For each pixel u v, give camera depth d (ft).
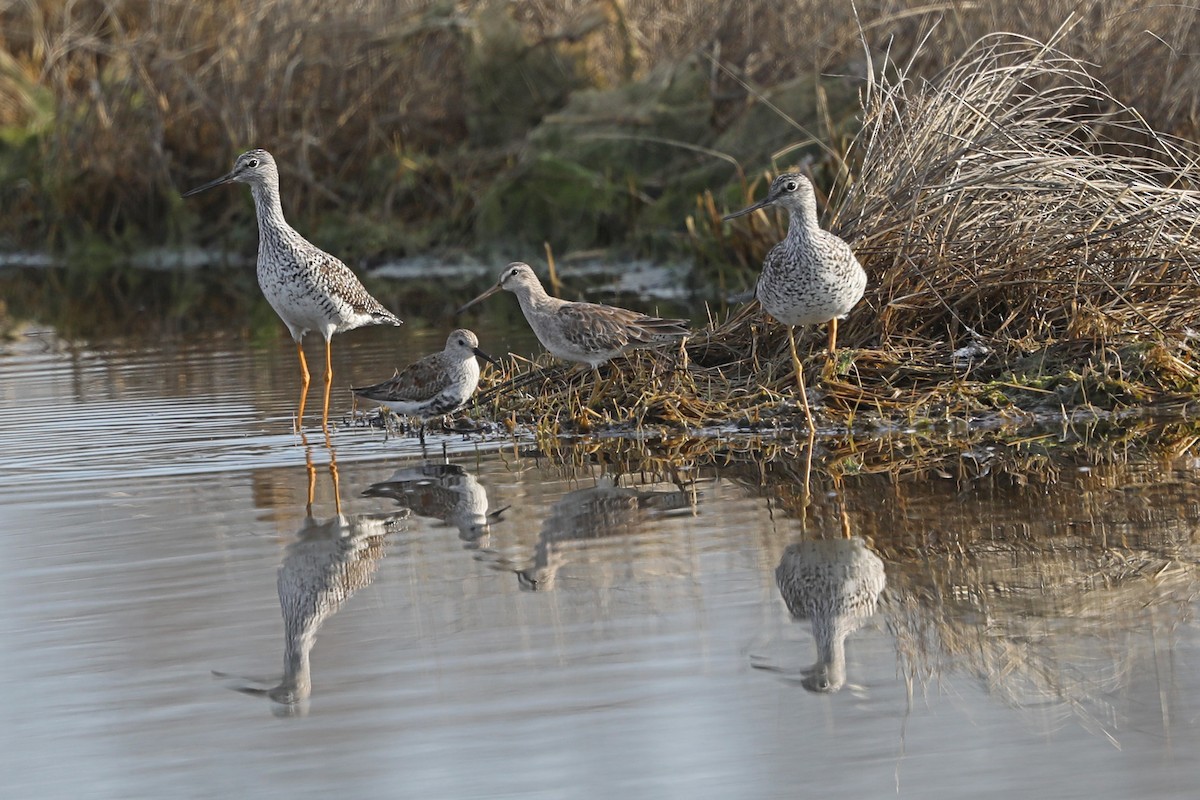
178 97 98.58
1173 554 33.94
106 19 109.60
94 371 60.54
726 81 85.81
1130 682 27.71
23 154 105.40
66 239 100.73
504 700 27.45
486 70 94.22
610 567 34.42
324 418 49.42
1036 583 32.58
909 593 32.24
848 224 50.93
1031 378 47.98
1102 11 66.95
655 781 24.27
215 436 48.34
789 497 39.47
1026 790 23.66
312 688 28.27
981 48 66.23
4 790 24.71
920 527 36.45
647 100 88.48
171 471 44.01
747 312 51.78
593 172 86.89
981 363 48.98
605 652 29.58
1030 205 50.47
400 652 29.89
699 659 29.12
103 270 95.35
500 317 71.20
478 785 24.26
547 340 49.21
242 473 43.73
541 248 86.12
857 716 26.63
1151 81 66.85
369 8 95.50
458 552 35.83
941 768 24.56
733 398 48.55
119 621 31.68
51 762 25.62
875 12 79.82
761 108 81.82
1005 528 36.17
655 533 36.83
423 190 92.43
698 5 89.76
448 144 94.94
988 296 50.52
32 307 81.56
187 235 97.86
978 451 43.34
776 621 30.94
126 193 99.50
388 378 55.77
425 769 24.89
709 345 51.96
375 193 92.99
